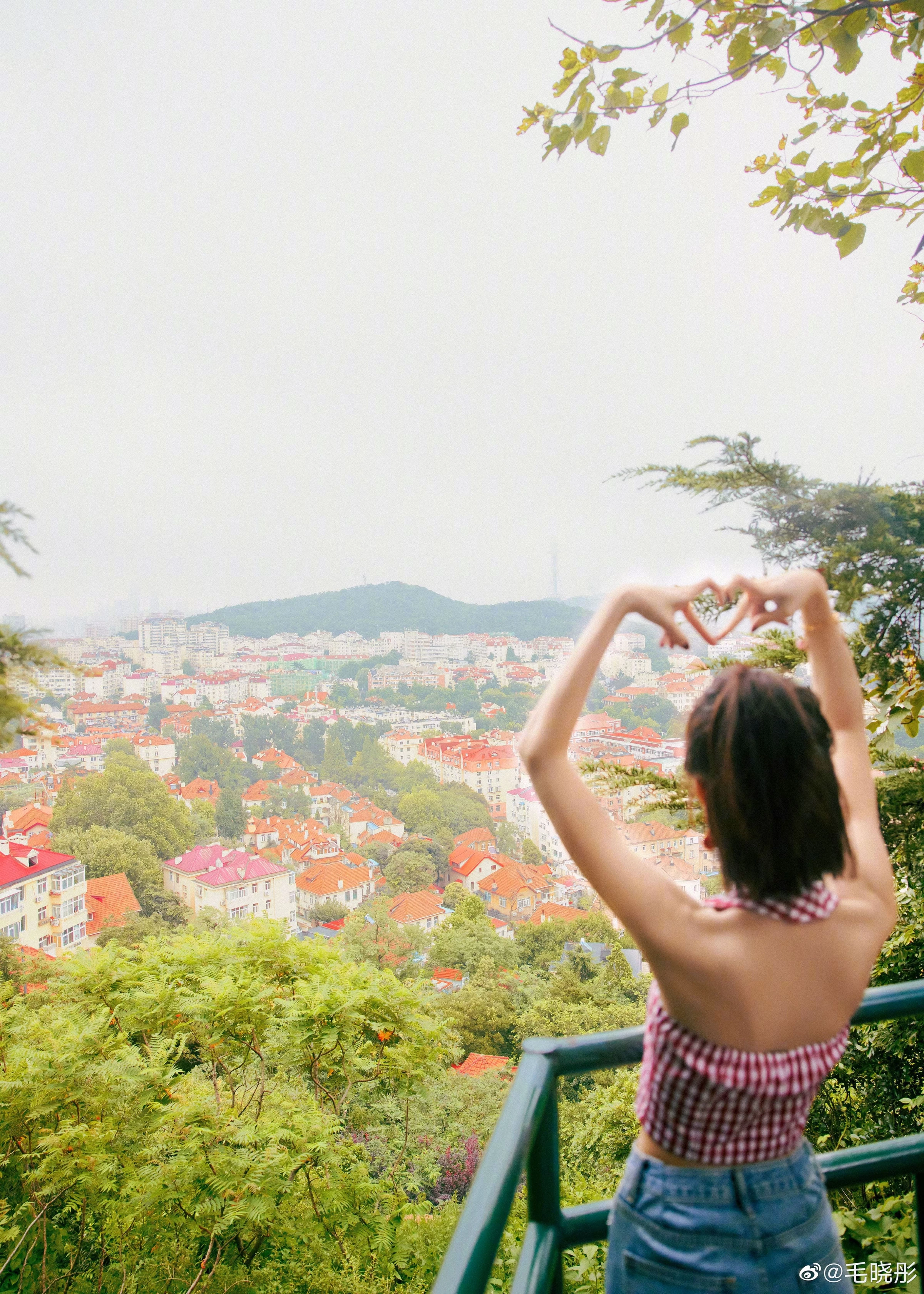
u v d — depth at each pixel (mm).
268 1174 3596
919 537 2023
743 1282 817
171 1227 3643
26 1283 3479
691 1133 843
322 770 94750
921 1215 1418
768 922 839
